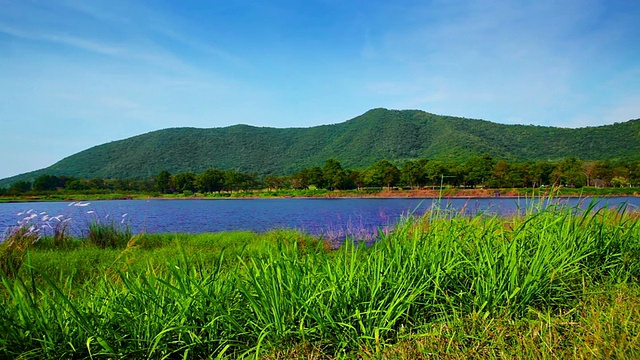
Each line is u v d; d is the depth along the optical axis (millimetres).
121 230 15281
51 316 3043
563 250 4156
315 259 3777
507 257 3658
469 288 3707
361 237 12211
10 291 2906
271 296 3115
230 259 5566
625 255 4320
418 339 2867
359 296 3336
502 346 2611
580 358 2416
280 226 26406
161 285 3518
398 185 107562
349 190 109812
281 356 2818
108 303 3283
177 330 2957
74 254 10344
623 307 3119
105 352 2754
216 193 121375
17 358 2629
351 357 2768
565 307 3432
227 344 3000
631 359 2307
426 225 4914
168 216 39094
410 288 3395
